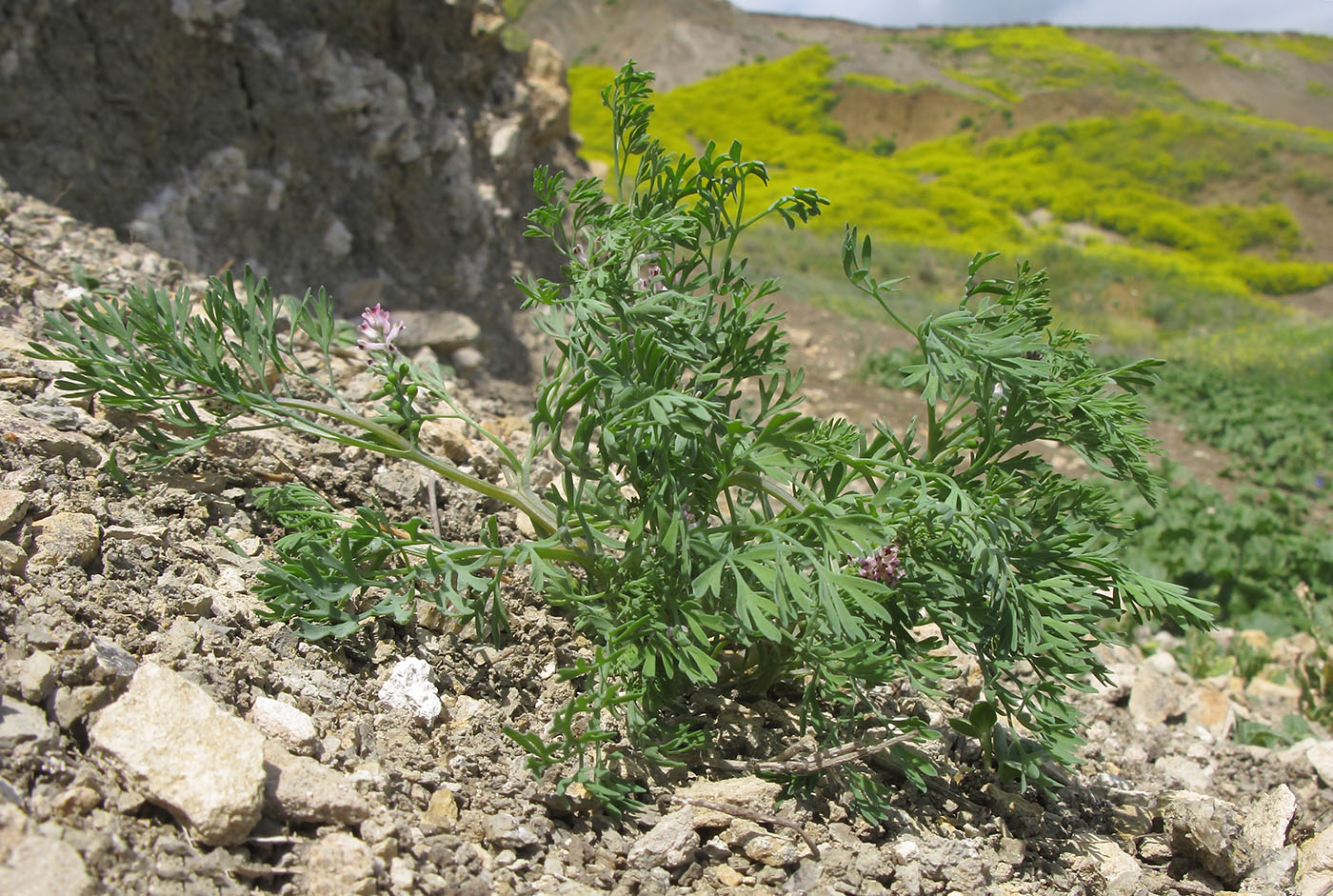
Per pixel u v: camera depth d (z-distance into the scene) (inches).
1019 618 95.3
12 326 139.5
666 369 93.2
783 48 2947.8
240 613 100.3
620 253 105.0
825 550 91.4
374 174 318.0
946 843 96.0
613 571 98.4
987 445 105.1
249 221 280.8
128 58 251.1
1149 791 131.7
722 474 93.5
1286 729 172.4
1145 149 1648.6
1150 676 166.1
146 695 77.2
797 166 1594.5
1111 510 112.8
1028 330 103.6
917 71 2217.0
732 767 98.1
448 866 79.9
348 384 165.5
